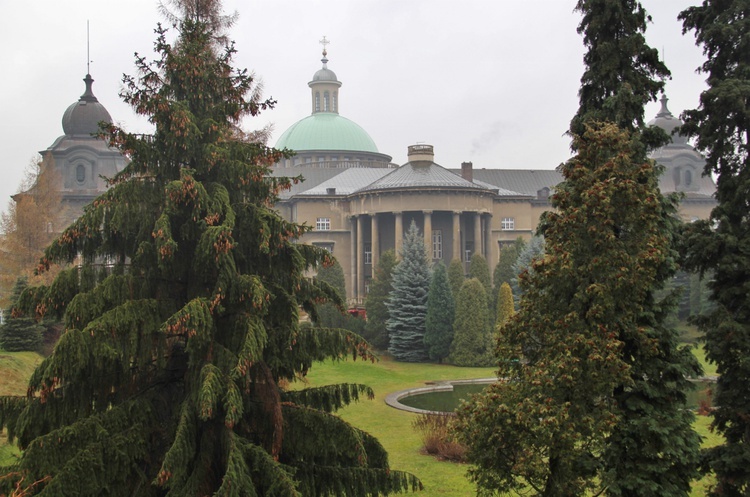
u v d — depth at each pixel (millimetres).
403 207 82750
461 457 26359
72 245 13328
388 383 47062
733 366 18625
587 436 14367
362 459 13359
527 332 14836
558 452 13727
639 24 19172
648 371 15414
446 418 29719
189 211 13797
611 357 13156
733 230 19578
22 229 48406
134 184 13547
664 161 98938
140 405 12727
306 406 14219
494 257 93062
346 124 125188
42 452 11414
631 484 14484
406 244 60781
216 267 13195
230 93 15062
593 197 13641
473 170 105812
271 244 14117
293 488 11914
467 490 22875
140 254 13219
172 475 11625
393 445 29312
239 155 14453
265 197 14945
